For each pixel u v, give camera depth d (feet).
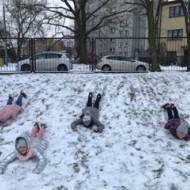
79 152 19.95
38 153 18.84
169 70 52.08
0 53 98.89
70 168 18.08
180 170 17.62
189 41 49.44
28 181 16.78
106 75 40.22
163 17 138.82
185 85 34.58
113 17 116.26
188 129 21.57
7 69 54.65
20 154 18.70
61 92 32.17
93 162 18.69
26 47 53.83
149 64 53.93
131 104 28.37
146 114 26.14
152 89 32.71
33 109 27.71
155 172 17.49
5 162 18.47
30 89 33.45
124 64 63.31
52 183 16.60
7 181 16.80
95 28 103.50
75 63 61.77
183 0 50.24
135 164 18.38
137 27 167.02
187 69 50.14
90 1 127.95
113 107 27.73
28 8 100.63
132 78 37.47
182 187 16.06
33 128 22.18
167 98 29.96
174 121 22.67
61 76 39.68
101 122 24.68
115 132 22.85
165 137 22.04
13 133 22.94
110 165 18.28
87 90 32.58
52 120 25.18
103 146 20.65
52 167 18.21
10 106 26.07
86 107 26.32
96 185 16.37
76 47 62.80
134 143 21.08
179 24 133.69
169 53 60.54
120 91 31.89
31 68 47.47
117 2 133.90
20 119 25.59
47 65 55.93
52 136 22.31
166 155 19.39
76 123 23.73
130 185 16.33
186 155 19.45
